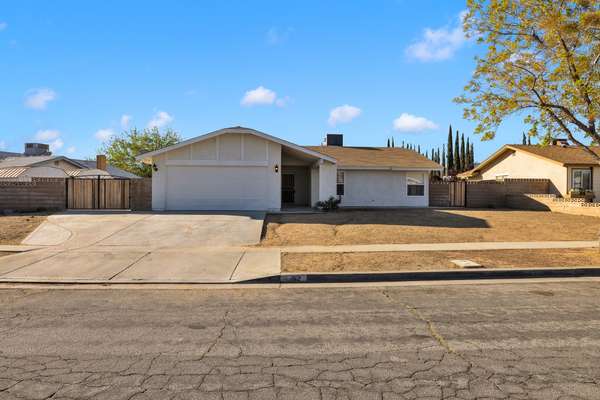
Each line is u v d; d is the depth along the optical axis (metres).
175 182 19.62
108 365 4.36
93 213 18.11
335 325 5.76
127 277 8.88
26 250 11.76
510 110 11.82
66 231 14.27
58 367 4.30
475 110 12.27
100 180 20.86
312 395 3.71
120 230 14.41
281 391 3.78
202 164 19.62
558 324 5.81
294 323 5.86
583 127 11.17
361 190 25.59
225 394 3.72
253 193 19.84
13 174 28.39
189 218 16.55
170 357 4.58
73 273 9.18
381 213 20.06
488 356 4.63
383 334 5.38
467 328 5.62
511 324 5.80
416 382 3.97
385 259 10.45
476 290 7.96
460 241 13.45
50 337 5.24
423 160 26.80
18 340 5.13
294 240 13.37
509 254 11.23
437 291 7.88
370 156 27.11
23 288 8.13
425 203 26.20
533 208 24.69
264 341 5.11
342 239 13.54
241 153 19.78
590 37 10.68
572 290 7.97
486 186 26.98
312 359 4.54
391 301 7.11
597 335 5.34
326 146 29.73
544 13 10.92
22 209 19.75
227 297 7.43
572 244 12.95
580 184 27.28
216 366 4.34
